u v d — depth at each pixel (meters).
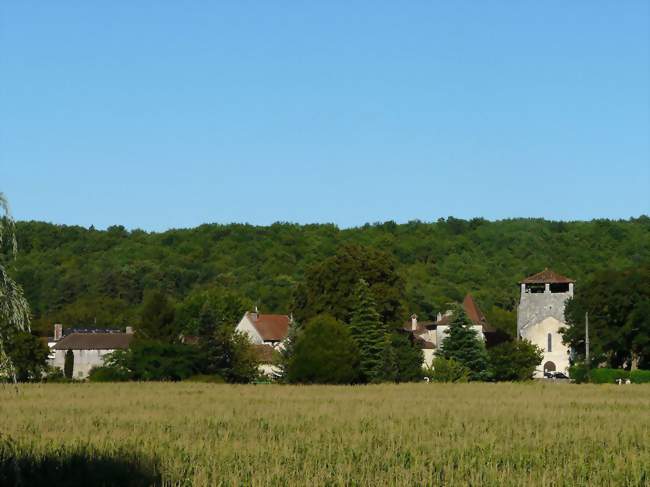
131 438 34.72
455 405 54.88
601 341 104.31
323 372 87.94
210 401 57.53
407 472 26.97
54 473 26.92
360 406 52.53
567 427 41.06
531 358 103.31
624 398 63.19
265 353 111.88
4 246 21.23
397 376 95.12
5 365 22.31
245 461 28.81
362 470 27.73
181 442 33.22
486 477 27.19
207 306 97.56
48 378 93.12
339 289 101.19
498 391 72.12
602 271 109.38
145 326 112.75
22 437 34.75
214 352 94.75
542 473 28.06
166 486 25.28
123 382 85.75
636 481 27.00
